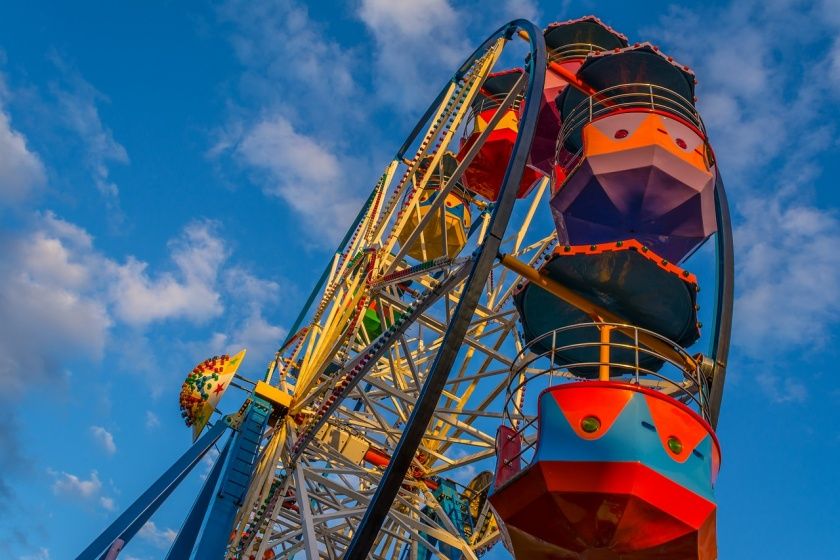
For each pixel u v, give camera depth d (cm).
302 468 2270
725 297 1906
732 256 1986
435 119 2805
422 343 3078
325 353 2500
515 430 1598
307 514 1972
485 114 3041
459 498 2644
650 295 1683
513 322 2612
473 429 2495
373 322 3269
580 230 1950
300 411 2498
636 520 1351
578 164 1903
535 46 2012
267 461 2381
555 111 2536
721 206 2045
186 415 2450
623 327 1612
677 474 1367
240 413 2425
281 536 2402
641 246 1614
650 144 1838
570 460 1361
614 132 1898
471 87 2686
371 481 2666
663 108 1995
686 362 1691
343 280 2770
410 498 2572
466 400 2650
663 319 1723
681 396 1781
